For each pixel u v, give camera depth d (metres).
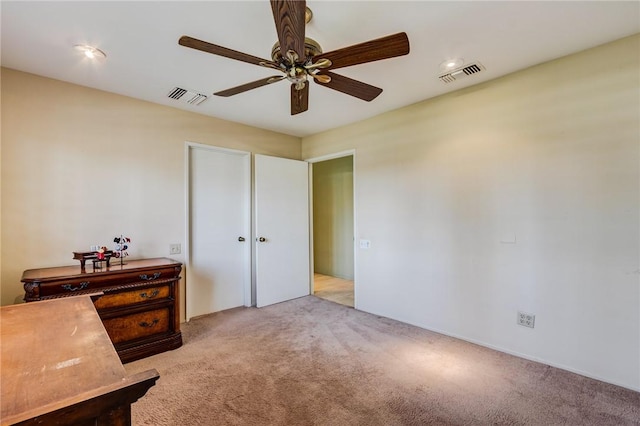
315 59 1.63
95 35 1.92
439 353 2.52
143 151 3.01
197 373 2.22
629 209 1.99
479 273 2.67
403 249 3.24
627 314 2.00
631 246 1.98
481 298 2.66
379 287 3.48
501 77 2.52
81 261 2.40
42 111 2.47
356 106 3.21
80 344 1.06
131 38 1.95
